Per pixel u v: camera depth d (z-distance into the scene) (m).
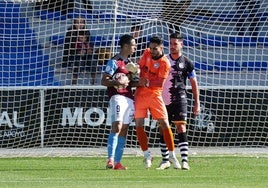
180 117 40.69
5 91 54.91
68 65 60.19
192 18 62.66
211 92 55.16
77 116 55.12
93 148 55.09
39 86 55.66
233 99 55.41
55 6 62.91
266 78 62.31
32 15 63.25
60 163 44.88
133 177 35.00
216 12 63.19
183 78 41.19
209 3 63.38
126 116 39.91
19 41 62.31
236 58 62.31
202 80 61.59
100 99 55.12
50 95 55.12
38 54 62.06
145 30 60.44
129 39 39.81
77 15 62.12
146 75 39.88
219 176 35.97
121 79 39.34
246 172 38.66
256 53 62.31
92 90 55.03
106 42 59.88
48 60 61.84
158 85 39.75
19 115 55.12
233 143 55.59
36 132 55.12
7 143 54.91
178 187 29.17
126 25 60.78
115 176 35.62
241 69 62.12
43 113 55.03
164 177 35.12
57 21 63.00
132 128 54.41
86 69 59.75
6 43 62.06
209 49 62.19
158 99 39.81
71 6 62.53
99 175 36.22
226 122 55.34
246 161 46.19
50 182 31.97
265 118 55.50
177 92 40.81
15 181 32.62
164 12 61.94
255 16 63.47
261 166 42.66
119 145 39.91
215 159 47.53
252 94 55.41
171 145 40.19
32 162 45.66
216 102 55.25
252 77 62.25
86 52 59.66
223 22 62.25
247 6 63.72
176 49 41.03
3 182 32.00
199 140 55.16
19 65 61.72
